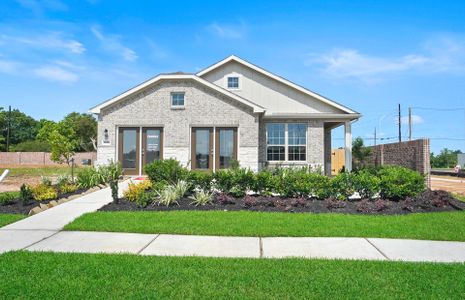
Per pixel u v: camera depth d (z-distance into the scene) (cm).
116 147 1664
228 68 1983
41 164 4166
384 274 474
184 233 703
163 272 475
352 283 440
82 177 1318
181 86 1664
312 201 1013
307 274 471
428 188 1246
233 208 939
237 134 1659
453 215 866
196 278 455
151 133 1672
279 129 1856
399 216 856
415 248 611
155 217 826
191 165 1655
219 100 1661
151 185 1160
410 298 398
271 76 1952
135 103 1666
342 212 905
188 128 1655
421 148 1436
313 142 1830
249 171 1073
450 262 534
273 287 427
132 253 573
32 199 1054
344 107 1861
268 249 601
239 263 517
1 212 906
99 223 772
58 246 617
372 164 2223
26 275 465
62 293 407
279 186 1043
